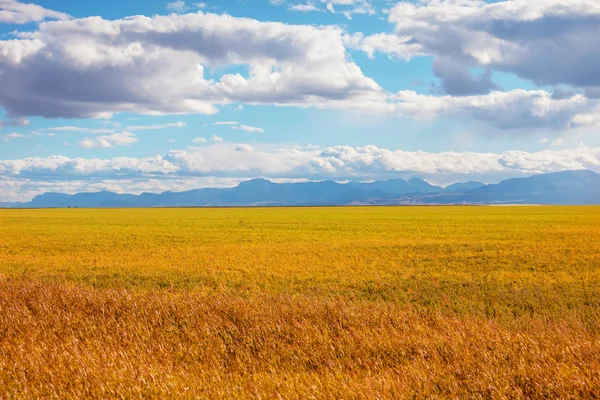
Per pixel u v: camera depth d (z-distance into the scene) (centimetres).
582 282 2000
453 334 808
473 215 9506
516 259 2748
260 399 584
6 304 1070
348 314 943
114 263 2673
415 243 3700
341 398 581
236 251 3231
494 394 588
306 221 7419
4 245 3697
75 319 944
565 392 578
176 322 933
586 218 7856
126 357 734
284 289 1884
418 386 616
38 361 705
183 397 595
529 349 730
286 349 772
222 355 772
